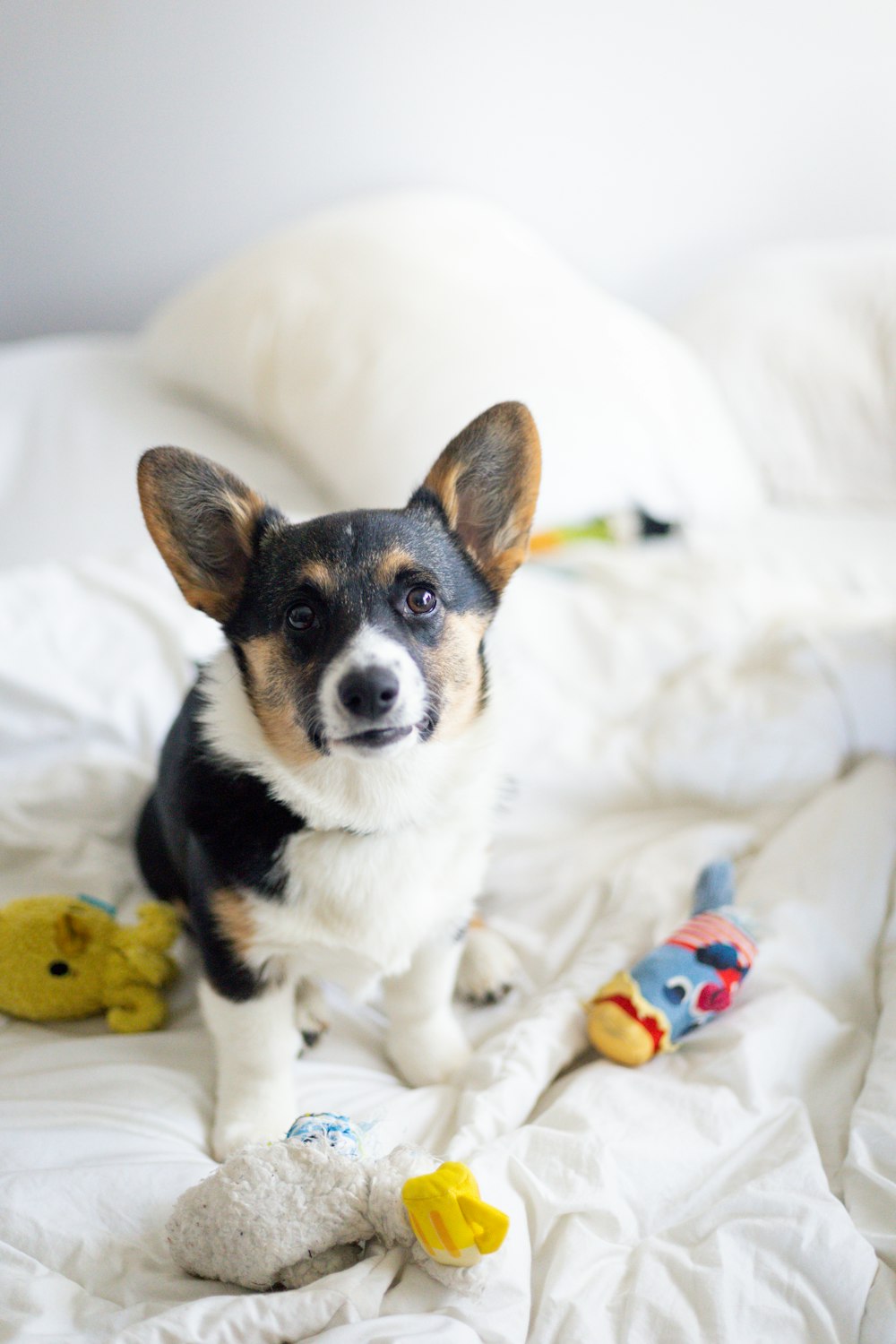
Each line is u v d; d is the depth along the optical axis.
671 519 1.39
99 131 1.64
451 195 1.62
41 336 1.78
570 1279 0.68
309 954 0.79
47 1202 0.71
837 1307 0.68
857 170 1.78
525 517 0.80
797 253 1.69
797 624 1.13
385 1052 0.87
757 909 0.92
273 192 1.71
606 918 0.93
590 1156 0.73
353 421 1.32
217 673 0.81
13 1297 0.66
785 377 1.61
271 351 1.42
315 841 0.77
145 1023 0.84
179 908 0.92
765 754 1.05
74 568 1.14
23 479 1.38
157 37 1.59
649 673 1.13
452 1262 0.65
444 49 1.65
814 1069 0.82
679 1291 0.68
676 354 1.55
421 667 0.75
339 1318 0.65
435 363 1.33
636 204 1.78
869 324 1.62
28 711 1.03
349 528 0.76
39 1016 0.85
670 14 1.66
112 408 1.49
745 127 1.74
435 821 0.79
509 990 0.90
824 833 0.97
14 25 1.56
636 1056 0.81
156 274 1.75
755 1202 0.71
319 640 0.74
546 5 1.63
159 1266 0.70
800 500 1.62
